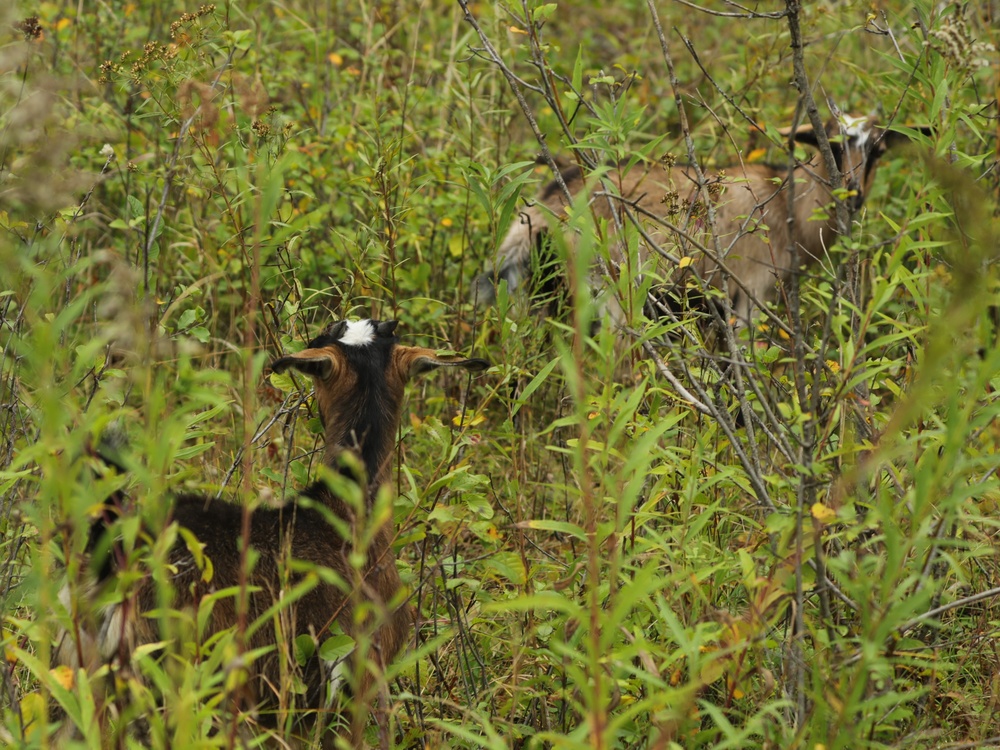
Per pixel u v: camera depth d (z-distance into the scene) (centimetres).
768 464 928
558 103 977
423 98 1631
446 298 1438
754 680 787
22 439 935
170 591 642
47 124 822
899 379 1000
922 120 1249
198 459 1104
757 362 886
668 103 1841
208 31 1107
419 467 1153
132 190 1416
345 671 742
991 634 835
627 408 668
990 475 826
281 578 677
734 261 1572
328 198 1467
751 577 684
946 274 846
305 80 1662
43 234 1028
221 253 1247
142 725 682
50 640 669
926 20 917
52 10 1537
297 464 895
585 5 2217
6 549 904
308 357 811
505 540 984
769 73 1673
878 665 623
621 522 665
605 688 663
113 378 891
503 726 779
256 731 719
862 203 1474
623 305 833
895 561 624
